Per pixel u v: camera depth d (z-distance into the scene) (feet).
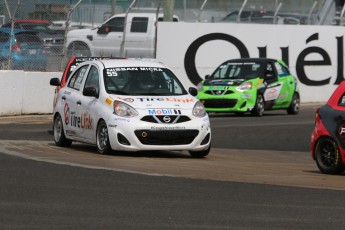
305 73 395.34
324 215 116.98
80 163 170.91
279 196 133.18
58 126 211.41
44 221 108.58
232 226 108.06
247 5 402.31
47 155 186.19
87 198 127.13
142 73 197.67
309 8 416.87
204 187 140.87
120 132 183.93
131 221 109.81
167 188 138.72
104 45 359.25
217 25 375.04
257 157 203.62
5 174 151.74
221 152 211.20
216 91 311.06
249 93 311.47
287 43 390.63
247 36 381.19
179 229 105.40
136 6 383.86
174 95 194.18
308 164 191.83
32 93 303.48
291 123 292.40
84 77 204.03
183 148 186.29
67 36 333.42
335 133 164.86
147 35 369.09
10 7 323.16
